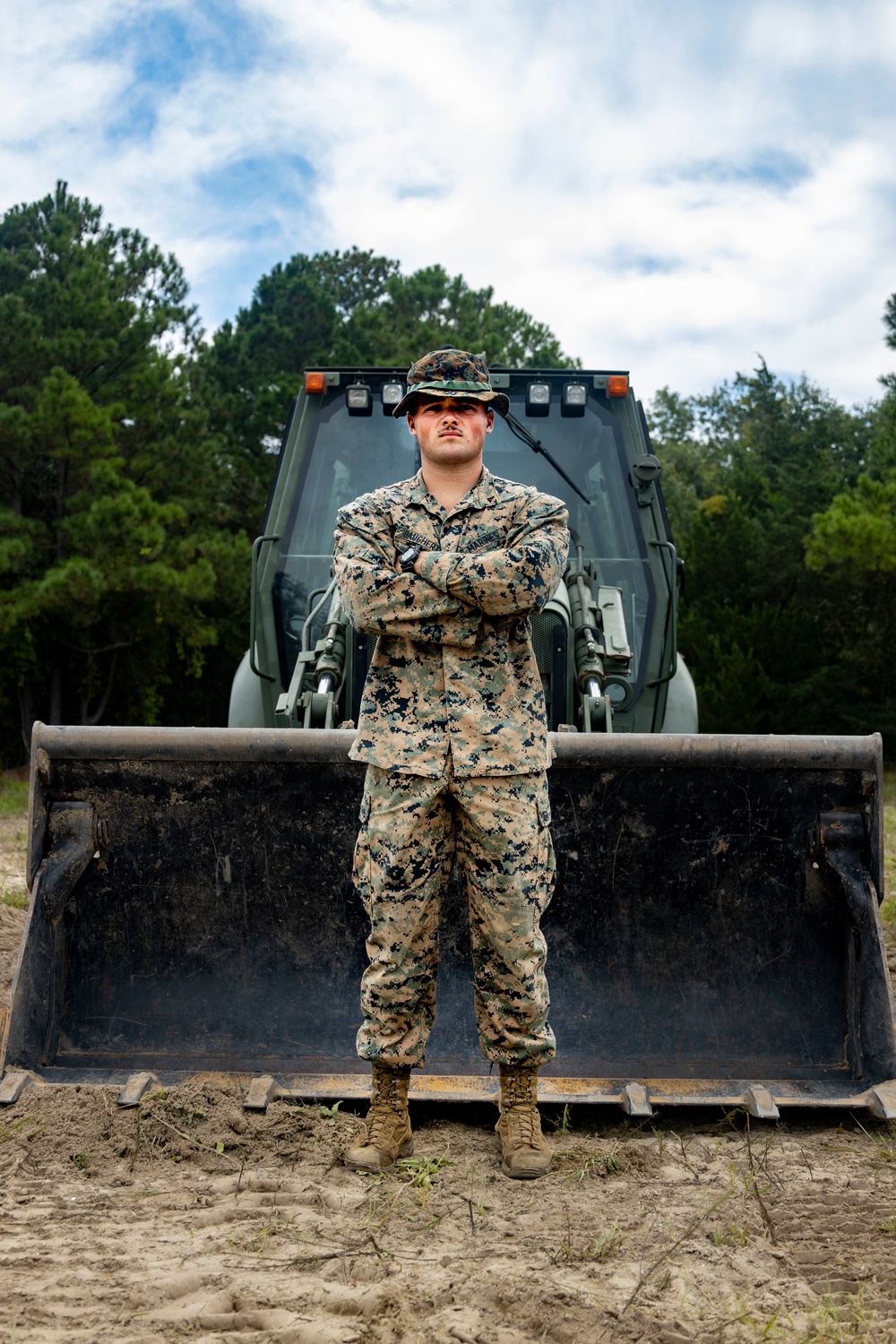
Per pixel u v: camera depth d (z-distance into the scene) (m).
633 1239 2.27
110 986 3.16
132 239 24.20
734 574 22.05
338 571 2.73
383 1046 2.65
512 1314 1.96
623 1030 3.12
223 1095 2.91
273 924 3.18
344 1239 2.26
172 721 26.67
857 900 3.08
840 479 25.02
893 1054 3.00
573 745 3.14
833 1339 1.87
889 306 18.45
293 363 28.72
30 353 19.67
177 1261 2.14
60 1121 2.79
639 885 3.19
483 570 2.56
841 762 3.13
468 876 2.66
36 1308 1.95
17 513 19.84
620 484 5.55
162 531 18.86
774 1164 2.68
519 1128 2.66
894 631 20.88
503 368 5.68
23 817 12.59
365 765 3.17
